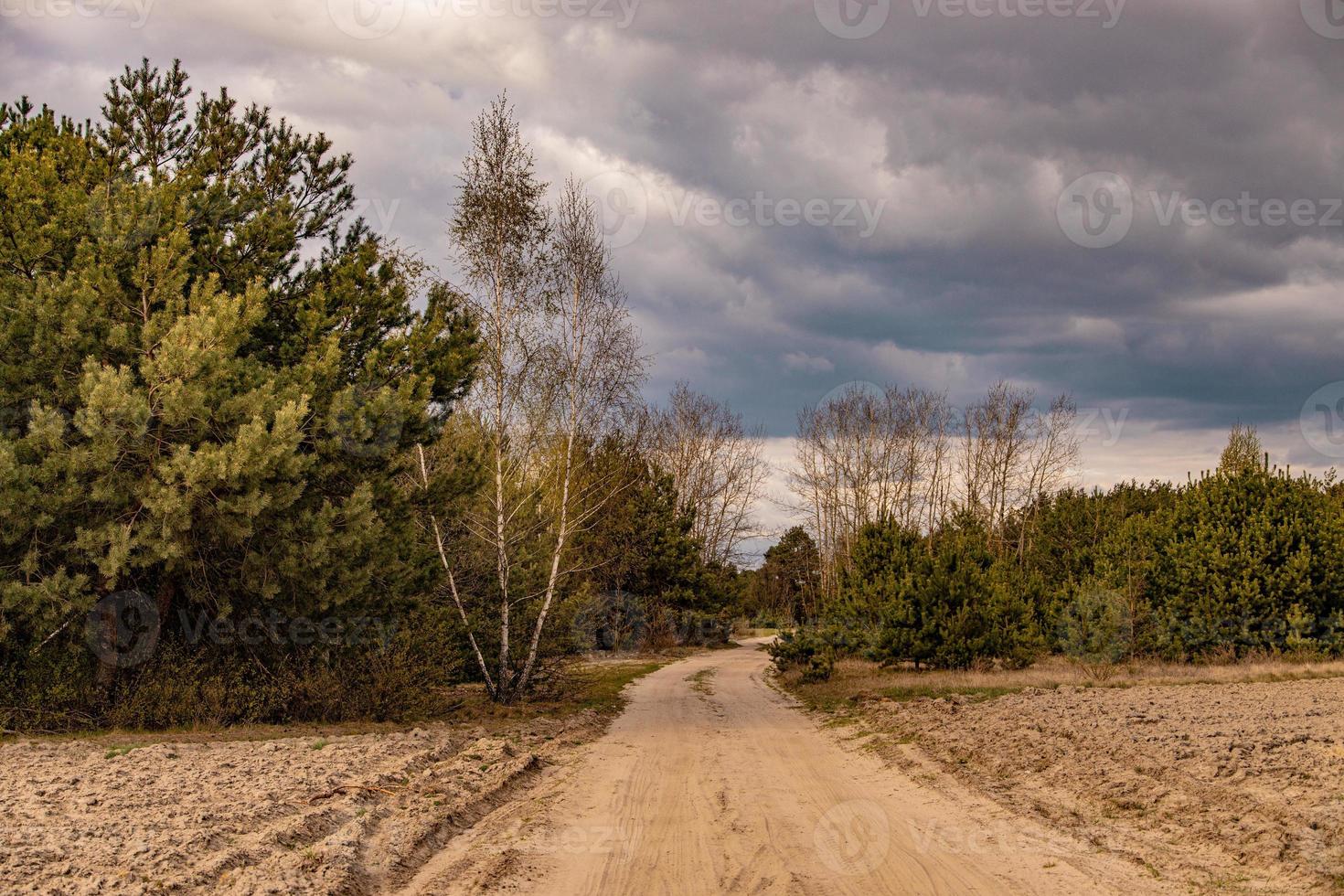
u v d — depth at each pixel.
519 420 24.23
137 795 10.29
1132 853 8.38
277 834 8.60
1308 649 29.73
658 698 27.89
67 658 16.89
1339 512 34.03
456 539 24.72
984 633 30.06
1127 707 18.16
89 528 16.12
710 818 10.42
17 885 6.88
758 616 105.69
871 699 23.78
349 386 18.78
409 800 10.78
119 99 20.44
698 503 68.88
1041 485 59.00
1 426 16.14
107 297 16.62
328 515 17.50
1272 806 8.97
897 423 59.22
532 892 7.57
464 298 23.72
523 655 25.39
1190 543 31.95
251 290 17.28
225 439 16.72
